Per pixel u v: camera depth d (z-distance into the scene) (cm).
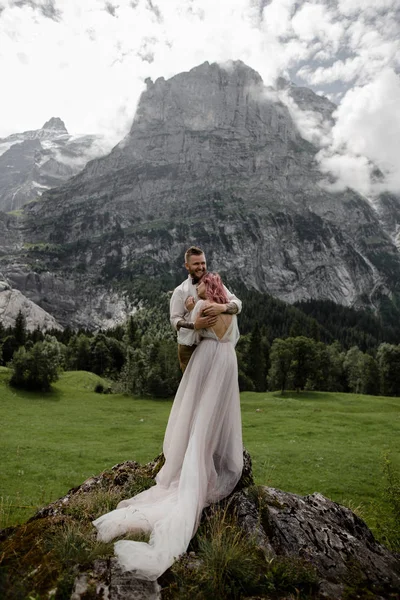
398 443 3372
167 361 6938
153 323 16988
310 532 404
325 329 19575
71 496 521
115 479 557
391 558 416
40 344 6856
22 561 332
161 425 4453
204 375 466
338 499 2022
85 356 10381
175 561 338
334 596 335
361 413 5106
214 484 448
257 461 2712
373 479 2341
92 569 324
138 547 331
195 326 461
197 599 306
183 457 454
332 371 9269
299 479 2344
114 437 3738
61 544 345
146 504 424
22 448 3102
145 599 300
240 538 384
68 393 6744
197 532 394
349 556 391
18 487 2184
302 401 6200
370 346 18488
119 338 14050
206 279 480
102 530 370
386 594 351
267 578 338
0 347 9825
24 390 6475
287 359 7150
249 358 9038
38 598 290
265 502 431
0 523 597
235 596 319
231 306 473
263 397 6494
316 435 3672
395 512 744
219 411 462
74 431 3997
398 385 8319
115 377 9744
